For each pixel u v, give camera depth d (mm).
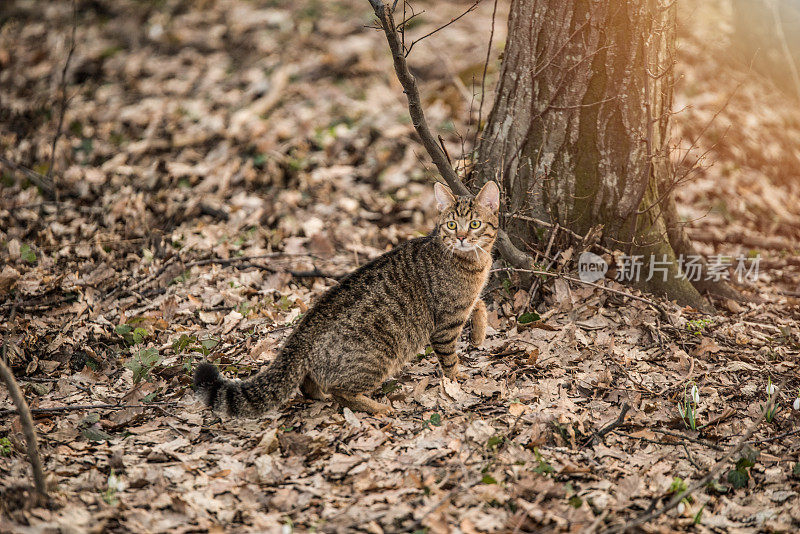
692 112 11359
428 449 4973
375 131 11250
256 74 12969
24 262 8328
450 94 11906
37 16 15141
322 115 11719
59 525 4098
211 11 15086
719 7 14102
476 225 5797
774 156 11094
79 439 5215
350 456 4957
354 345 5422
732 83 12164
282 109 11969
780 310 7535
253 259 8461
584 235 7195
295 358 5281
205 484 4668
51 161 9945
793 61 12344
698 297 7352
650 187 7156
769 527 4262
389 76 12633
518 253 6793
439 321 5879
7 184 10398
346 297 5516
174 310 7297
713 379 5953
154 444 5188
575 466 4711
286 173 10445
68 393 5898
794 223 9805
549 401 5562
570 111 6914
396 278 5730
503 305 7016
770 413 5359
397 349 5672
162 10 15055
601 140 6953
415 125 6223
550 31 6781
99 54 13641
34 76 13086
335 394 5523
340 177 10438
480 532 4125
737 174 10555
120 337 6840
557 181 7109
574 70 6793
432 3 14898
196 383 5133
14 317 6926
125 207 9508
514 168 7227
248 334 6789
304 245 8914
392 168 10602
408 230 9359
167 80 13062
